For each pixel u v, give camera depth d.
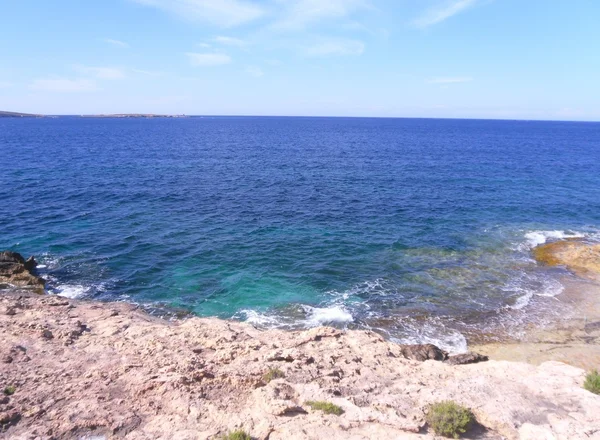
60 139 109.44
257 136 137.50
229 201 44.28
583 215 41.16
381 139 129.12
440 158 81.81
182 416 10.91
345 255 30.06
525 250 31.62
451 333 20.59
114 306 21.33
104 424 10.52
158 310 22.02
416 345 17.91
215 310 22.28
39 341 15.05
